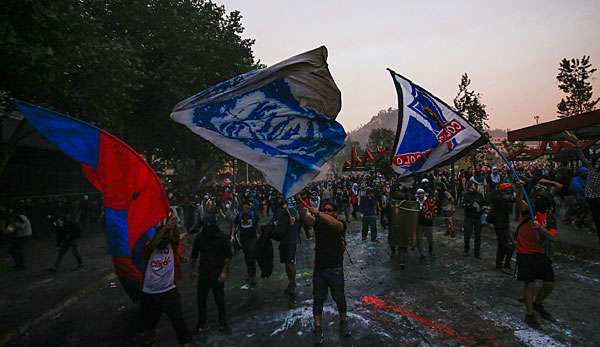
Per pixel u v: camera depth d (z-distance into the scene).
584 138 10.93
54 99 10.78
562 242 8.84
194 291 6.95
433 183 12.38
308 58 3.88
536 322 4.68
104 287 7.39
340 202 18.58
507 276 6.84
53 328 5.25
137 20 16.50
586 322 4.66
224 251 4.94
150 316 4.11
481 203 8.46
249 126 3.88
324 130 4.02
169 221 4.25
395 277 7.14
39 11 7.72
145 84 17.06
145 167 4.27
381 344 4.25
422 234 8.72
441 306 5.42
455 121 5.42
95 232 15.90
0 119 10.34
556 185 5.35
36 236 14.64
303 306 5.70
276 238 6.22
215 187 35.38
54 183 18.14
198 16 18.81
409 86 5.66
